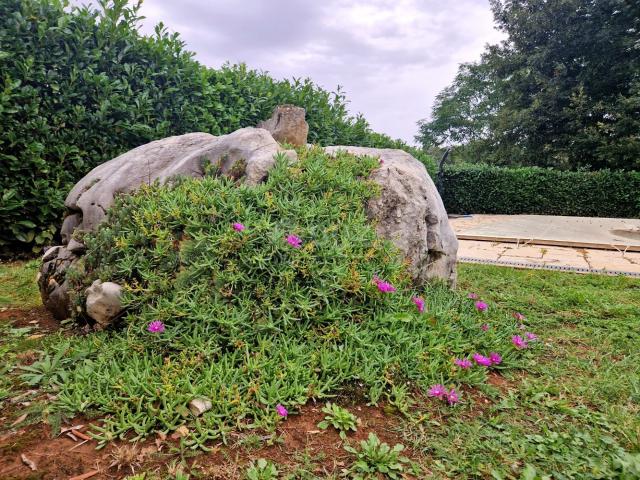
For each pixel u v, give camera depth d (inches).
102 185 155.5
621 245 314.8
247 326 102.2
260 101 289.3
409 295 139.9
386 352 104.9
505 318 152.3
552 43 723.4
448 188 662.5
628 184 575.5
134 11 237.0
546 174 616.4
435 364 106.8
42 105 215.6
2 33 201.0
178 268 113.2
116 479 70.1
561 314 167.3
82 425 82.5
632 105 625.9
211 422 81.6
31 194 216.2
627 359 126.3
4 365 104.6
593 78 706.2
